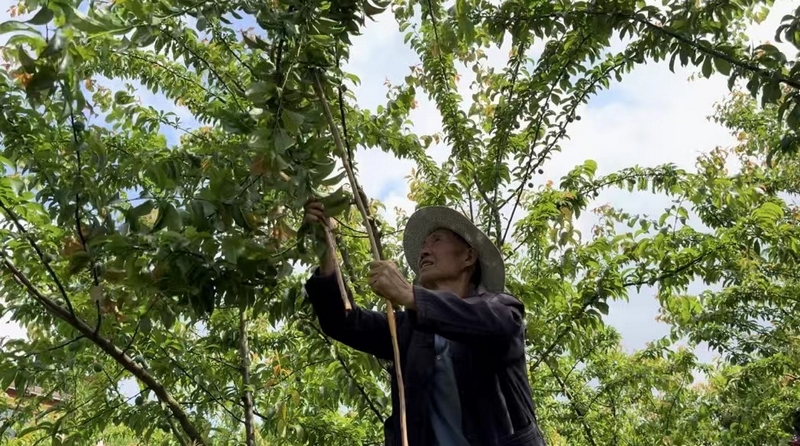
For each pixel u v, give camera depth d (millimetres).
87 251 2600
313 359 5012
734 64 3604
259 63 2363
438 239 2729
